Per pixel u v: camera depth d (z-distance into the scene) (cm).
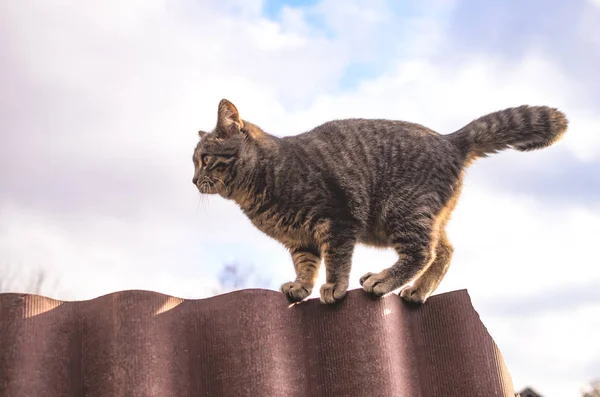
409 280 175
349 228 176
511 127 186
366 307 150
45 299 141
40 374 138
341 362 148
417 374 151
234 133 186
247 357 143
